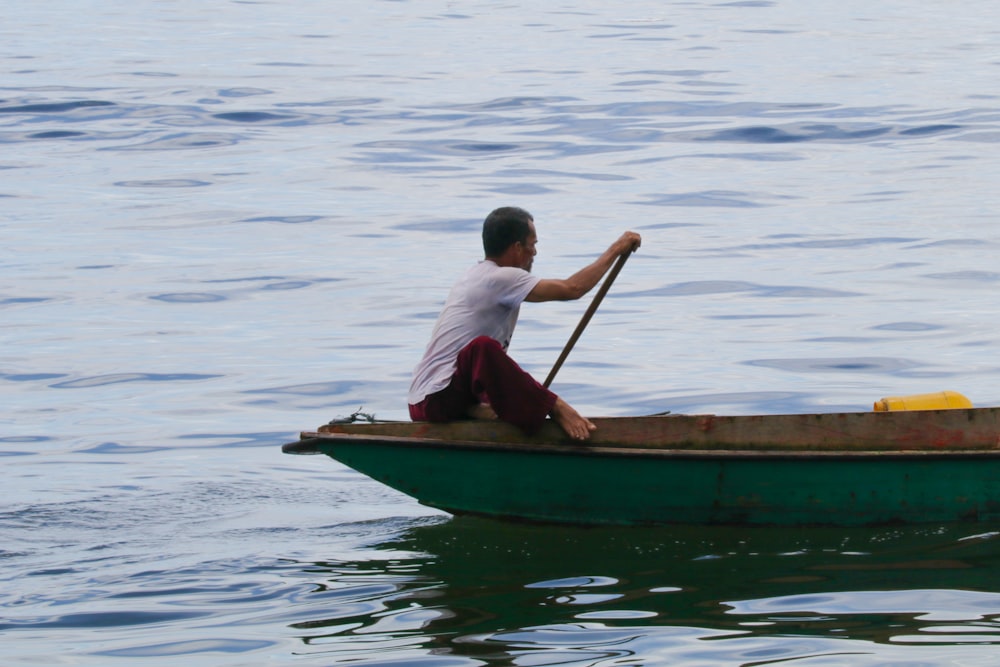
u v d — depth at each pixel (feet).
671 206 194.59
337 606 72.84
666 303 147.43
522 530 86.28
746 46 351.05
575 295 82.89
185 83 297.33
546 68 318.04
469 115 265.13
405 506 92.07
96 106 272.72
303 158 231.30
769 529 85.46
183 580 77.30
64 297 152.56
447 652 65.87
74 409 115.85
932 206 188.44
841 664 63.57
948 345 129.49
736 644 66.18
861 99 272.31
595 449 83.41
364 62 329.52
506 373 82.64
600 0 468.75
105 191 208.33
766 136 242.37
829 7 438.81
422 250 173.06
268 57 335.88
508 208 85.15
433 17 423.64
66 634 69.51
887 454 84.38
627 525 86.02
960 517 86.02
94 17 420.77
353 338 136.77
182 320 143.95
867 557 79.61
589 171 219.00
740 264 162.81
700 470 84.48
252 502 92.79
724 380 120.47
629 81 298.15
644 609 71.26
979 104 263.08
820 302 146.30
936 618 69.26
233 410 115.44
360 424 85.05
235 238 180.04
